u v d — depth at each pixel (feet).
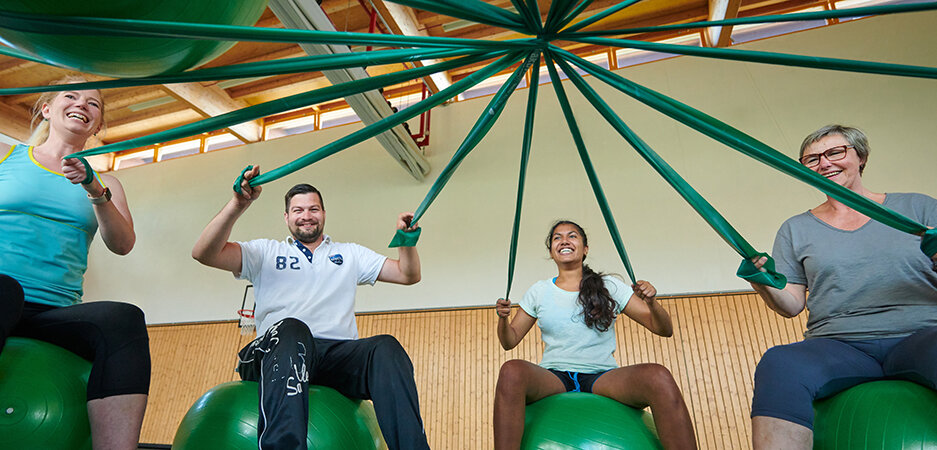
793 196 13.75
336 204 17.87
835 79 14.66
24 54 2.04
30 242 4.11
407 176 17.61
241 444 4.21
